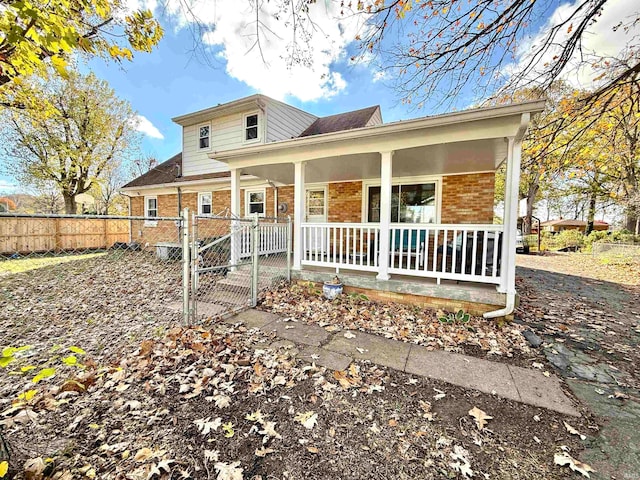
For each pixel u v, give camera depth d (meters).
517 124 4.04
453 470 1.77
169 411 2.25
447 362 3.13
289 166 6.75
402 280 5.05
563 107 5.14
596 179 15.88
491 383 2.73
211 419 2.17
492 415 2.29
